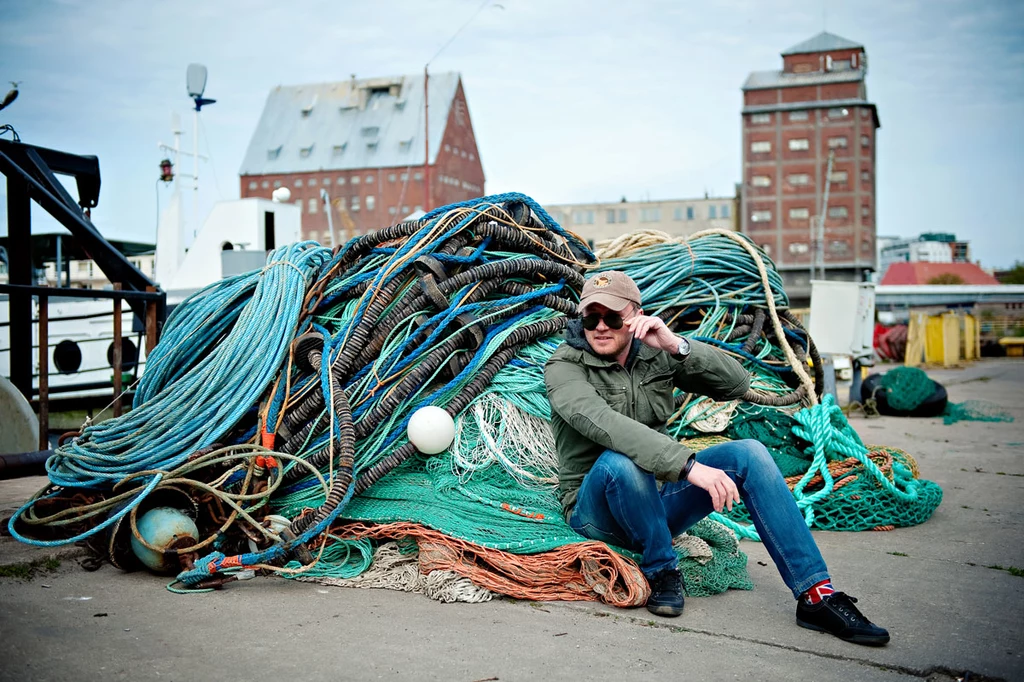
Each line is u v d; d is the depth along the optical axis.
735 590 3.62
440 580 3.45
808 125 79.06
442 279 4.40
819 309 11.48
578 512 3.46
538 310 4.66
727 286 5.96
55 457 4.09
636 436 3.20
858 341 11.62
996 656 2.88
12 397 6.29
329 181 81.44
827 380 10.38
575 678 2.67
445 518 3.73
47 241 15.91
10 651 2.72
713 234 6.13
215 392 4.11
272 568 3.54
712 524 3.80
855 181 78.62
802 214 79.50
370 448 4.07
